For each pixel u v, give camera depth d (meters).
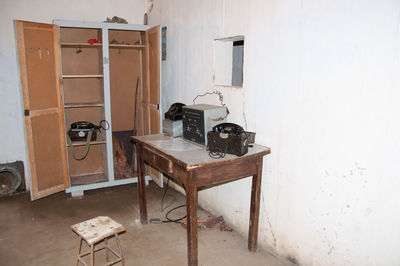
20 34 2.71
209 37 2.71
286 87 1.99
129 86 3.99
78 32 3.62
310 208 1.94
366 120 1.58
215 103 2.72
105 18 3.77
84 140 3.41
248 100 2.32
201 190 3.08
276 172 2.15
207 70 2.78
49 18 3.47
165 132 2.62
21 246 2.39
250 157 1.99
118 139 4.05
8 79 3.33
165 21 3.49
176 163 1.95
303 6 1.82
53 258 2.24
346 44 1.62
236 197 2.57
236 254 2.28
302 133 1.92
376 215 1.59
